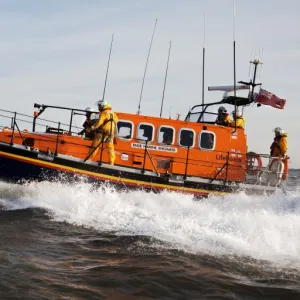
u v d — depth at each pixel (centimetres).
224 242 525
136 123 907
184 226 596
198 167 923
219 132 939
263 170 969
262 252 495
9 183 791
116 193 828
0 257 420
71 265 420
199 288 382
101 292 358
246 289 385
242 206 820
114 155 856
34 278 373
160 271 415
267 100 1017
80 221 627
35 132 899
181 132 922
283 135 1011
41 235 532
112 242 518
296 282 409
